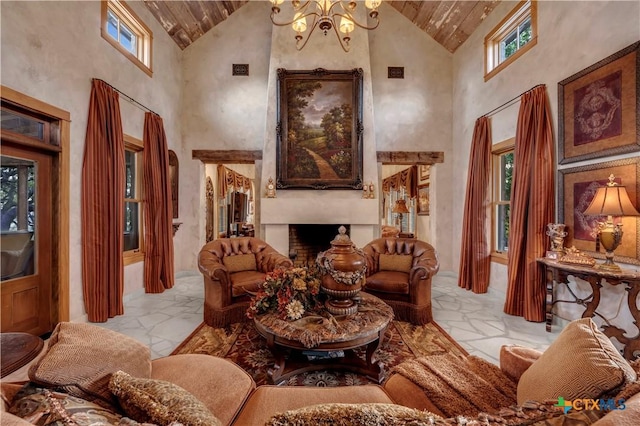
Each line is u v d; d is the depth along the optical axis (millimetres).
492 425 680
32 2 2555
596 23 2744
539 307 3191
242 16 5340
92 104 3186
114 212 3336
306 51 5133
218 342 2697
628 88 2447
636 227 2436
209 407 1197
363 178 5059
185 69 5309
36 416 717
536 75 3445
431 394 1237
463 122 5047
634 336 2471
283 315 2168
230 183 8078
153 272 4234
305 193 5039
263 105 5352
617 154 2537
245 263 3662
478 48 4613
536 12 3463
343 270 2189
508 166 4258
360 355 2457
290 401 1263
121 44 3844
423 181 6988
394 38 5383
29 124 2670
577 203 2912
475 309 3623
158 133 4383
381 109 5375
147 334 2869
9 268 2604
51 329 2885
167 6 4395
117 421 768
